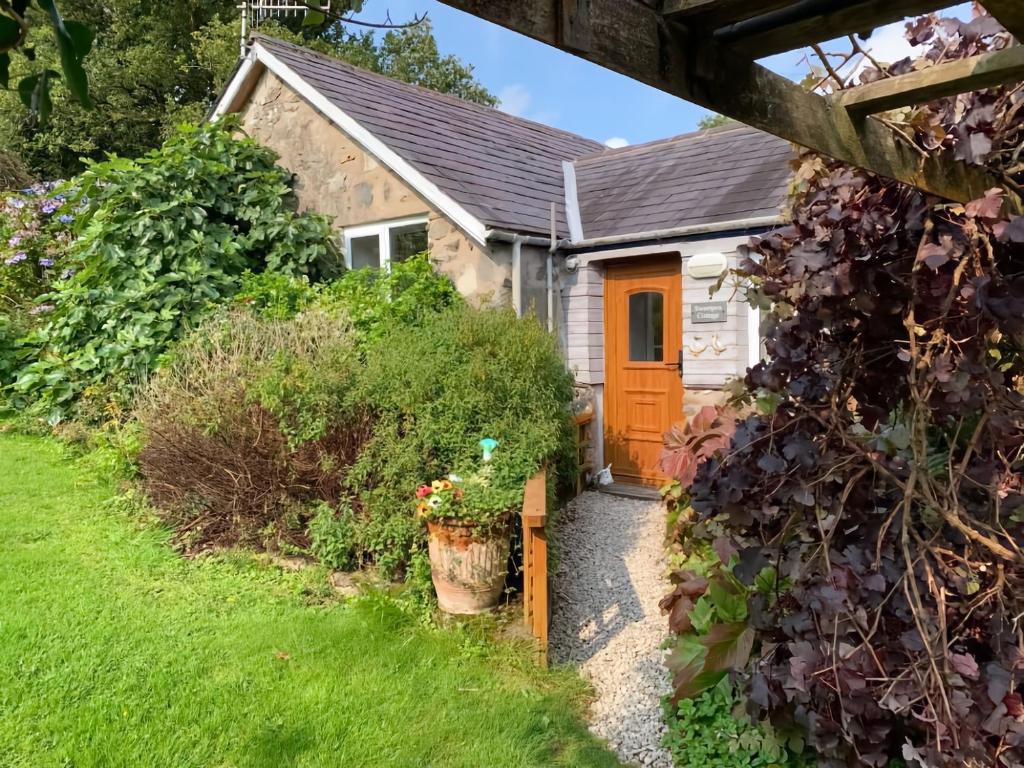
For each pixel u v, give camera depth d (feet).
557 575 15.07
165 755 8.32
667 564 14.87
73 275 25.90
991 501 7.13
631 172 26.78
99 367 22.56
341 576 14.26
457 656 11.12
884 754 7.14
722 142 26.25
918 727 7.33
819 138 6.12
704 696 9.60
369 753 8.53
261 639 11.31
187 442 15.89
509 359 15.29
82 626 11.39
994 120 7.42
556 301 22.02
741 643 8.46
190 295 22.11
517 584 13.88
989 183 7.86
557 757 8.81
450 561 12.60
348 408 15.05
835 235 7.45
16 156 44.57
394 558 13.67
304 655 10.87
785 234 8.38
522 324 16.66
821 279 7.47
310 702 9.57
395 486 14.23
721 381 19.40
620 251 21.04
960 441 8.16
